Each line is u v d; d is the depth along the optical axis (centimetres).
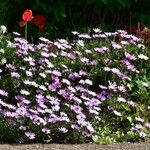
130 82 962
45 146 776
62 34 1120
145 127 873
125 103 912
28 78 898
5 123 792
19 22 1103
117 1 1120
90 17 1145
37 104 854
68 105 852
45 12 1112
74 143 803
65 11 1127
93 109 869
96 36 1022
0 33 992
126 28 1145
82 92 902
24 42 965
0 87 877
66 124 820
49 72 911
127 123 877
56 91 896
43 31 1111
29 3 1120
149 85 970
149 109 918
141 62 1002
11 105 826
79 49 1002
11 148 756
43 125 807
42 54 944
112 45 1005
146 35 1095
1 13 1136
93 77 948
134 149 788
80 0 1123
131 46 1021
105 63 967
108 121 874
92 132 820
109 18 1161
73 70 954
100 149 784
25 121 809
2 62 905
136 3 1157
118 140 831
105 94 918
